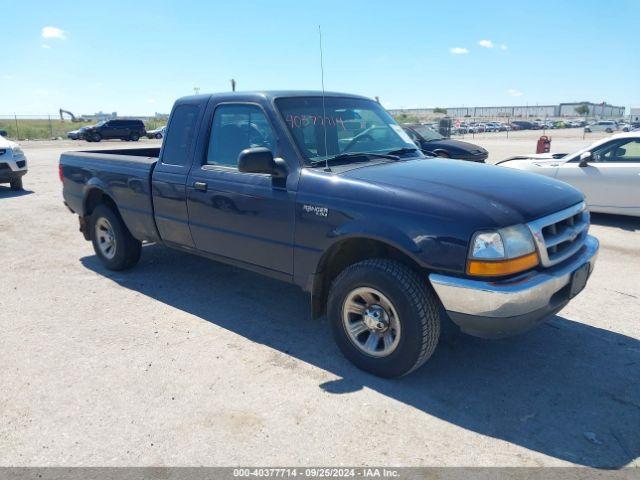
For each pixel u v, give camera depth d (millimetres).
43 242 7242
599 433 2934
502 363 3725
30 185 12977
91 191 5793
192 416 3105
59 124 53125
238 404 3225
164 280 5555
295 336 4195
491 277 2986
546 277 3111
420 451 2787
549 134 51625
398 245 3191
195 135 4555
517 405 3205
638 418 3074
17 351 3939
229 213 4203
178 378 3535
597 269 5887
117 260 5691
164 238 4996
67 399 3297
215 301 4949
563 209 3408
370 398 3281
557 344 4012
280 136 3891
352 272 3479
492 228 2973
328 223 3533
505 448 2809
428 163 4059
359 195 3422
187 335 4207
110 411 3164
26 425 3037
